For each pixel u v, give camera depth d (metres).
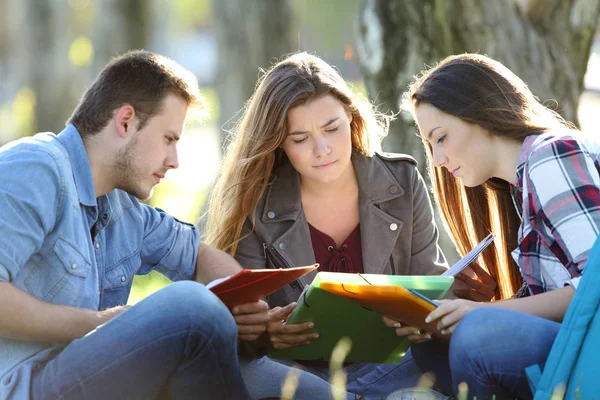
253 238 10.83
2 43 76.25
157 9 41.41
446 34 14.50
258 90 10.55
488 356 7.89
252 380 9.67
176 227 10.16
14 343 8.32
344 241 10.94
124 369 7.86
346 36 83.38
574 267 8.36
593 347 7.43
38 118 38.69
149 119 8.92
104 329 7.96
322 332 9.26
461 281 10.55
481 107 9.19
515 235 10.15
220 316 7.86
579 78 14.88
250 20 25.06
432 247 11.12
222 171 10.91
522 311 8.38
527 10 14.55
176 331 7.78
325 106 10.19
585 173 8.48
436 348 9.63
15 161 8.38
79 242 8.65
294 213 10.77
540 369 7.80
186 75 9.23
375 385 10.21
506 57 14.45
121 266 9.48
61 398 7.98
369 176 10.89
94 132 8.93
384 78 14.81
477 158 9.34
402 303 8.18
